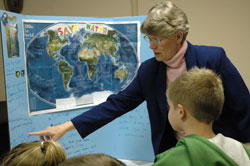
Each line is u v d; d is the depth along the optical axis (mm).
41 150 799
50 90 1488
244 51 1989
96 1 2074
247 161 708
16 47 1272
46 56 1454
